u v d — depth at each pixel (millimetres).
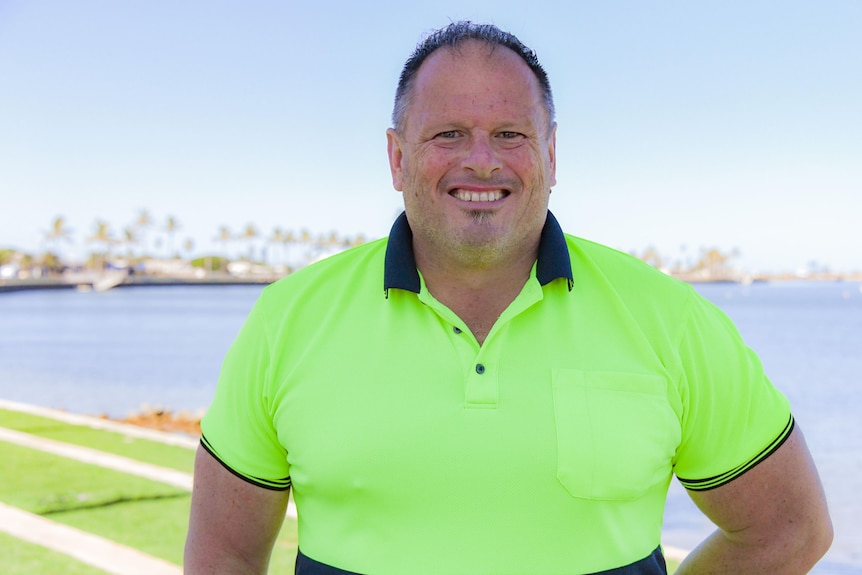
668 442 1672
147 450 7562
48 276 158875
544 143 1775
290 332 1773
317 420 1679
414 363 1684
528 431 1615
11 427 8891
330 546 1674
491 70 1723
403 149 1794
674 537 6934
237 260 175250
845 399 22312
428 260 1778
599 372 1668
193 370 30750
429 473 1605
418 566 1602
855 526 7848
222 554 1819
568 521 1608
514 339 1700
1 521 5145
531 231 1742
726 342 1746
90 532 4953
